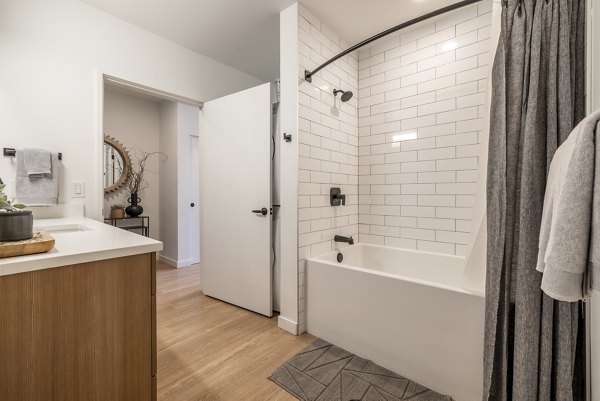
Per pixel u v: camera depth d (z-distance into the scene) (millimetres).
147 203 4047
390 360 1594
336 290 1854
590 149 649
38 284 764
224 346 1836
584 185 653
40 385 768
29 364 752
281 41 2064
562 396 1017
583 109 1109
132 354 938
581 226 657
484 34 1995
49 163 1779
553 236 710
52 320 787
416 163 2332
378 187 2559
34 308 758
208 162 2738
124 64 2166
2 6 1656
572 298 683
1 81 1660
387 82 2484
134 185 3826
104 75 2061
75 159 1929
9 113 1689
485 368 1215
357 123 2656
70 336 818
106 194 3648
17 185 1689
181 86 2549
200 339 1925
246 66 2984
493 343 1193
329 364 1641
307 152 2061
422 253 2271
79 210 1938
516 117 1200
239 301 2488
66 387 811
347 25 2246
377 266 2496
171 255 3930
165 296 2770
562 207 691
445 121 2178
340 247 2410
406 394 1401
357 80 2652
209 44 2541
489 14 1975
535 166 1119
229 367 1612
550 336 1048
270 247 2264
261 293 2326
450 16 2141
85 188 1970
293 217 2018
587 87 1070
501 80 1228
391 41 2457
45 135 1812
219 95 2883
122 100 3783
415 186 2344
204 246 2799
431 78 2240
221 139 2609
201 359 1688
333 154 2334
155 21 2186
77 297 831
